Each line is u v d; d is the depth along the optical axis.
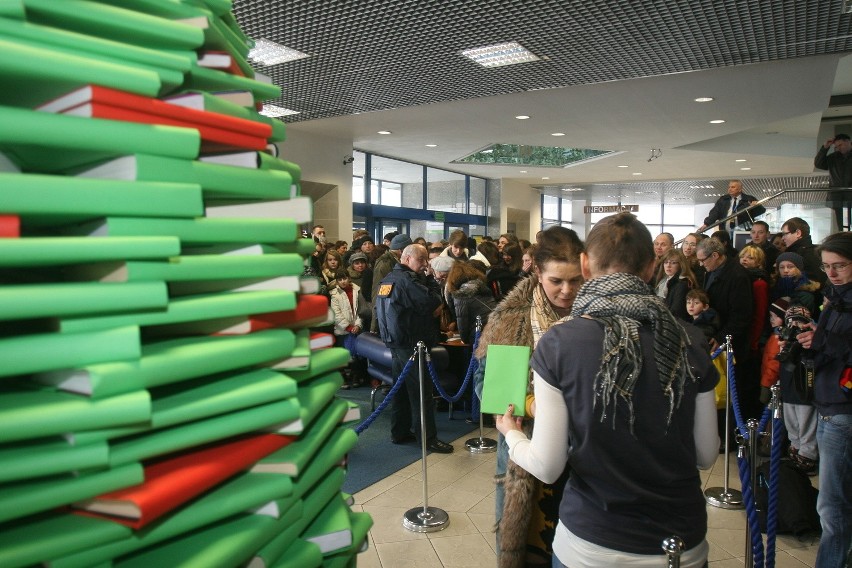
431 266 6.26
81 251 0.57
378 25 5.04
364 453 4.79
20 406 0.55
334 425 0.94
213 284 0.73
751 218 7.52
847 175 6.89
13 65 0.54
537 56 5.85
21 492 0.55
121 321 0.61
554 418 1.35
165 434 0.64
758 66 6.35
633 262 1.44
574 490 1.39
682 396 1.29
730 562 3.12
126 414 0.58
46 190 0.56
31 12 0.58
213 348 0.69
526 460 1.43
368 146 11.97
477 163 14.28
